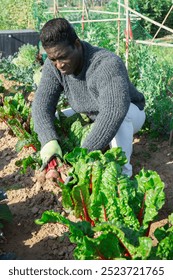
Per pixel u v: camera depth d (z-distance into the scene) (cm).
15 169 363
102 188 240
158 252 216
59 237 284
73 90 293
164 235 223
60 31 255
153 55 416
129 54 416
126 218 237
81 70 279
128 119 309
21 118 362
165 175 337
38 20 669
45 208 311
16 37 637
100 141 266
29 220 303
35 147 341
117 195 238
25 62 557
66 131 313
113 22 595
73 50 263
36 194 323
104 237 213
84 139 293
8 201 325
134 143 385
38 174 331
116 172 239
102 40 479
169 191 318
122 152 256
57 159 278
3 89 498
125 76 275
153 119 387
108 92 267
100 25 557
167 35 893
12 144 403
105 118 265
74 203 254
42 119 293
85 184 244
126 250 219
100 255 219
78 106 301
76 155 253
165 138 384
